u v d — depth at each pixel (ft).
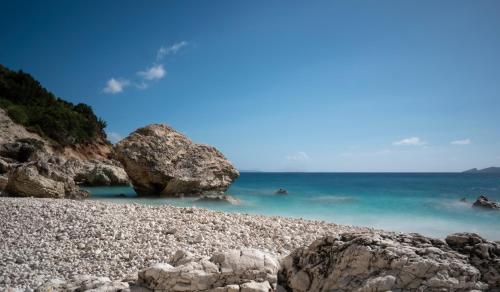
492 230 65.41
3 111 185.78
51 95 257.34
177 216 56.24
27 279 31.04
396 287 19.22
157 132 113.80
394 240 22.38
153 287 24.06
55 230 45.50
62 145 200.95
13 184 87.30
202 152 116.88
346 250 22.16
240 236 47.88
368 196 126.82
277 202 105.60
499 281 18.93
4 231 44.96
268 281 23.94
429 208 94.32
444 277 18.90
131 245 40.78
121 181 159.63
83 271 33.71
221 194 111.65
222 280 23.71
